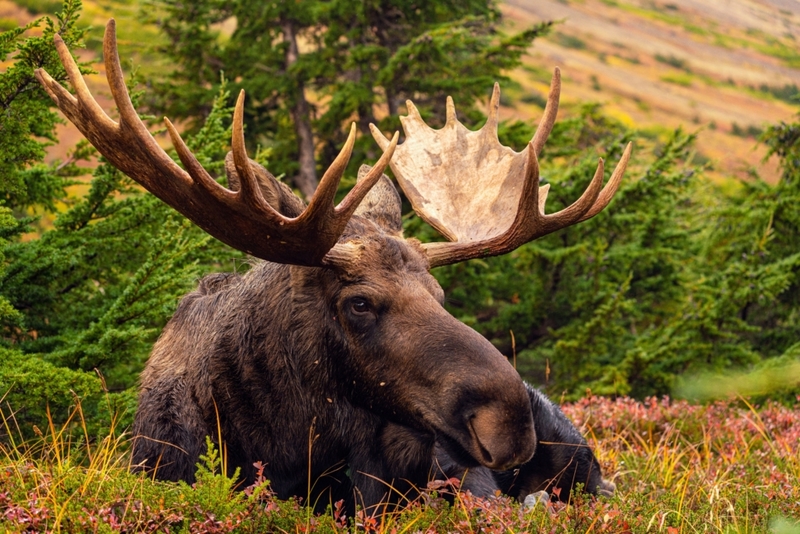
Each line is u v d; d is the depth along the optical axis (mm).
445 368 10898
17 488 10234
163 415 11898
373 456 12180
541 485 15227
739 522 12078
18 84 14695
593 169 33094
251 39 39562
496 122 14680
